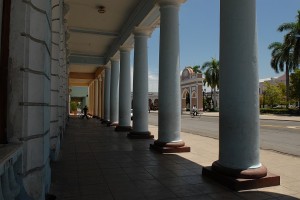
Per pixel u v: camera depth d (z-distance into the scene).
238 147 5.16
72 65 21.36
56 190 4.82
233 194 4.65
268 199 4.41
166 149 8.33
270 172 5.86
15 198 2.87
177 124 8.66
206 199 4.43
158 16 10.02
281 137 13.64
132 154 8.18
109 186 5.07
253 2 5.36
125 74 14.46
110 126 17.58
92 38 15.38
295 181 5.41
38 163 3.45
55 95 6.89
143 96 11.80
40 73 3.47
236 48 5.27
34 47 3.39
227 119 5.31
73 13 11.85
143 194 4.65
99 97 25.95
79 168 6.41
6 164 2.36
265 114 41.69
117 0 10.61
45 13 3.54
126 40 13.14
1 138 3.11
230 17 5.34
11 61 3.18
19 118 3.17
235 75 5.25
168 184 5.20
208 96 66.50
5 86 3.15
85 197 4.48
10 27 3.21
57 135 7.48
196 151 8.68
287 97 41.25
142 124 11.85
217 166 5.45
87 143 10.38
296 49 37.25
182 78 55.66
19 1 3.24
